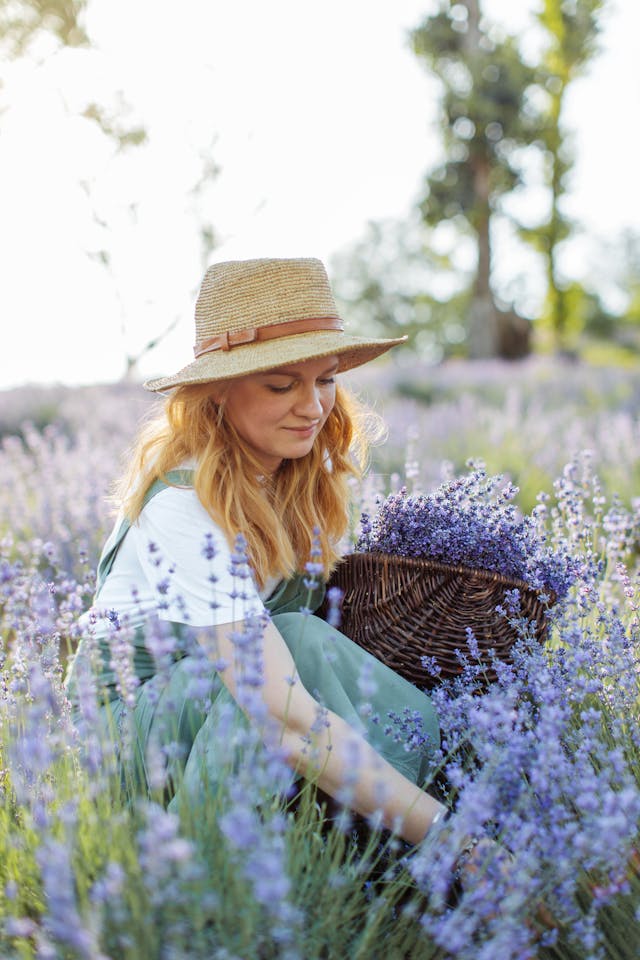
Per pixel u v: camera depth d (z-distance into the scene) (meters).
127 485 2.36
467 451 6.69
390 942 1.54
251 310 2.09
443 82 21.44
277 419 2.10
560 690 1.88
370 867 1.66
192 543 2.02
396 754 2.02
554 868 1.51
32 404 9.60
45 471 5.06
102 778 1.64
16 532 4.29
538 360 16.78
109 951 1.33
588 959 1.42
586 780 1.49
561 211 24.88
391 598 2.25
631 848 1.59
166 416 2.25
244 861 1.29
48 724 1.88
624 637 2.15
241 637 1.61
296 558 2.36
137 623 2.07
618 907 1.57
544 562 2.34
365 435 2.73
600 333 37.62
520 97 21.52
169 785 1.90
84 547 3.21
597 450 6.02
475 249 23.03
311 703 1.80
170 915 1.27
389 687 2.10
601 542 2.97
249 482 2.18
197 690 1.57
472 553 2.30
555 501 5.02
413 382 13.24
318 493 2.45
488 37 21.52
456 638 2.21
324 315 2.14
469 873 1.52
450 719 1.88
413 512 2.40
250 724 1.75
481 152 21.78
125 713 1.92
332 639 2.05
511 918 1.35
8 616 2.28
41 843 1.52
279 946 1.41
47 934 1.42
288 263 2.12
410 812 1.73
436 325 39.03
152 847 1.15
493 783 1.63
